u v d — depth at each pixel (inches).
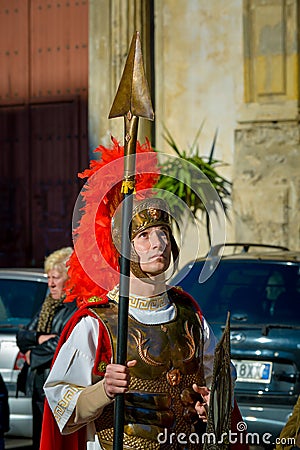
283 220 506.3
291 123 509.4
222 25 529.7
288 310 317.7
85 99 579.2
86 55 579.2
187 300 180.5
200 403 169.8
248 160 512.4
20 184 593.0
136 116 166.2
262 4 517.7
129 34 534.9
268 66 515.8
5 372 356.5
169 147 538.0
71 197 582.6
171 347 169.3
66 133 582.9
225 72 529.0
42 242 588.4
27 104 591.5
